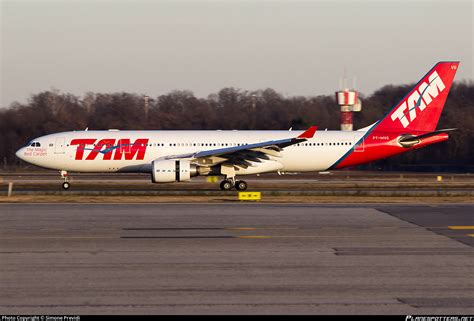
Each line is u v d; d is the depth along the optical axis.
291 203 161.38
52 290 73.06
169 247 99.00
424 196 183.12
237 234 111.25
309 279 78.25
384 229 116.81
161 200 167.88
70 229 116.62
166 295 71.06
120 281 77.12
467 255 92.69
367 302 68.31
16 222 125.38
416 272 81.88
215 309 65.75
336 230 115.69
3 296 70.50
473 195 185.88
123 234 111.12
